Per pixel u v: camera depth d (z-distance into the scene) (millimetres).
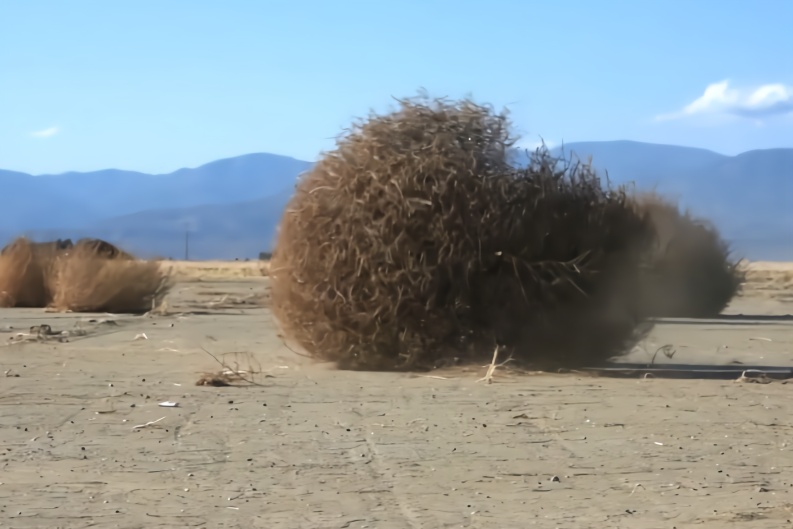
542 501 8328
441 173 15727
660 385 14992
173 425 11445
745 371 16812
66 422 11633
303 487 8734
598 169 16672
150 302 35719
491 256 15820
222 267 102375
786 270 96312
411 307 15867
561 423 11711
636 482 8977
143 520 7711
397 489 8695
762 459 9906
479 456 9961
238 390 14172
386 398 13453
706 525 7660
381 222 15742
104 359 18297
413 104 16453
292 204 16594
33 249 38406
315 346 16625
